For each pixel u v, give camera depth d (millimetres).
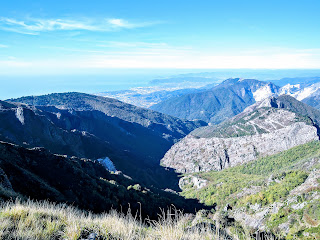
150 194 70500
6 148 51031
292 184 59250
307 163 113625
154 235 6734
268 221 42406
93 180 56969
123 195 58375
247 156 194625
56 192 41000
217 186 119500
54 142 139250
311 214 35719
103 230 6742
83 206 42781
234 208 68000
